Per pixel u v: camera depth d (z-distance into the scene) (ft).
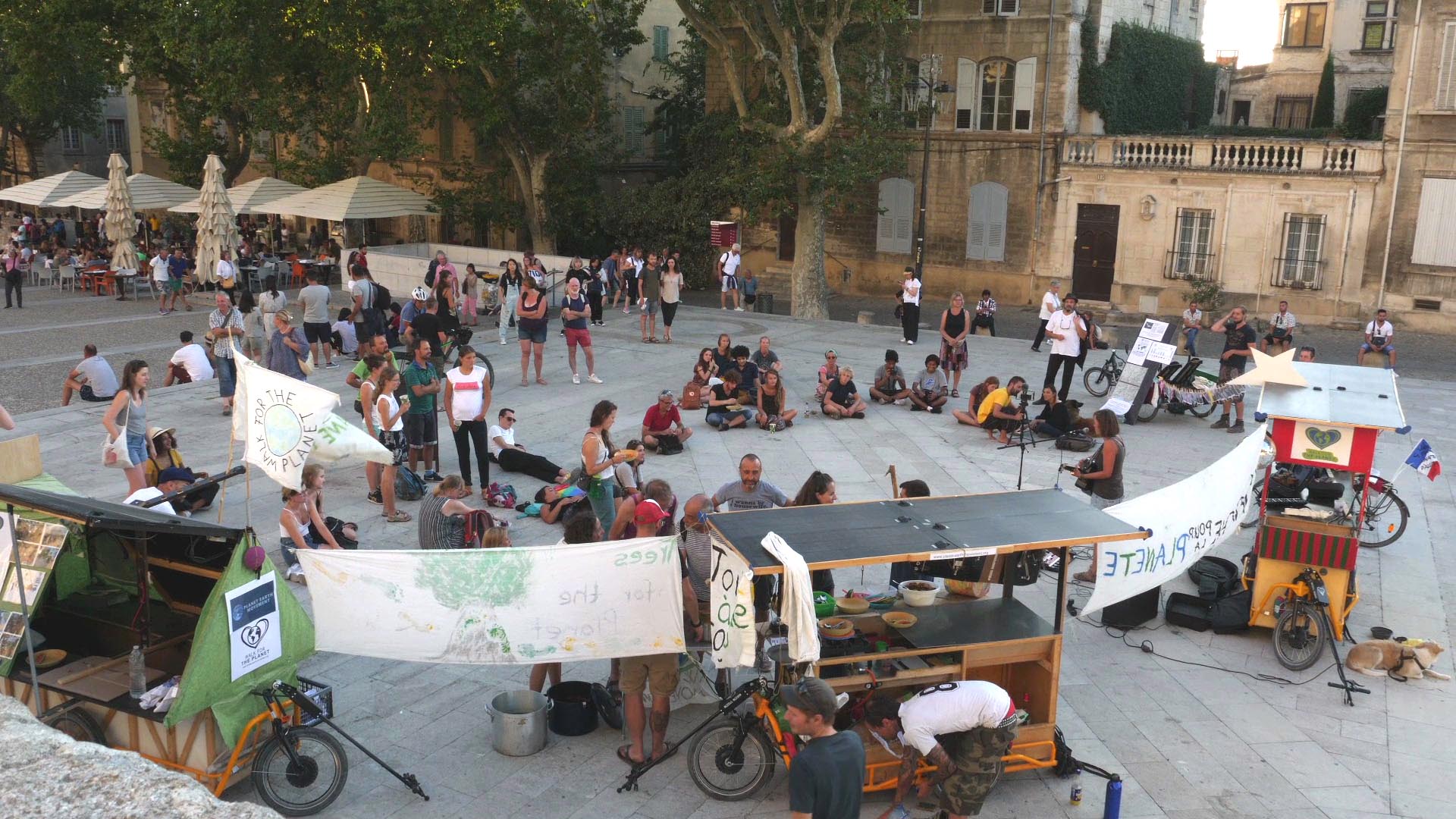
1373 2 127.95
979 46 112.68
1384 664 30.27
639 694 24.48
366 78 114.32
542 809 23.13
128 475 38.68
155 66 123.03
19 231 132.87
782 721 23.08
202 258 96.32
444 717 27.04
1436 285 96.37
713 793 23.56
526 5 107.65
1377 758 26.18
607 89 140.05
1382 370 34.63
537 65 110.42
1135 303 109.70
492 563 24.25
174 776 10.02
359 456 29.22
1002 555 27.07
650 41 145.79
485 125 112.27
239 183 163.32
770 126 98.63
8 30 122.62
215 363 58.75
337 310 93.81
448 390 41.29
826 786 16.80
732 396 56.29
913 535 23.62
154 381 65.87
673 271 76.28
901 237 121.49
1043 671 24.93
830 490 30.83
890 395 60.85
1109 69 112.06
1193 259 106.22
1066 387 59.98
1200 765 25.72
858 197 123.03
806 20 94.22
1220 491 30.63
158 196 112.57
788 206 102.68
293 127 120.67
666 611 24.18
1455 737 27.20
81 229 136.36
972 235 117.50
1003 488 45.96
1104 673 30.45
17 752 10.23
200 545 25.08
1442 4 91.56
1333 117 130.52
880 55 110.93
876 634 25.32
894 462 49.49
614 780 24.34
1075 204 111.04
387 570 24.45
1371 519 42.22
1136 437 55.21
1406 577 37.50
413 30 100.89
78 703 23.26
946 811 22.50
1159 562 29.89
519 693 26.21
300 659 24.22
